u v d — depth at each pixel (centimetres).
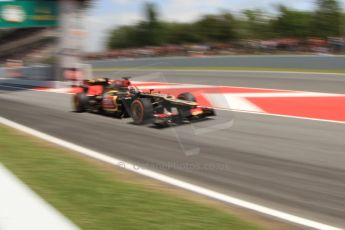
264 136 802
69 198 438
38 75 2384
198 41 6266
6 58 4772
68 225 330
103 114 1116
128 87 995
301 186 523
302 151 687
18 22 2019
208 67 2991
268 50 3350
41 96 1662
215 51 3834
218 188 525
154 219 390
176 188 520
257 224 408
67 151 704
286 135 807
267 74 2141
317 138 776
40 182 493
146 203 437
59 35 2103
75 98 1168
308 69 2350
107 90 1095
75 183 497
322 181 539
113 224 371
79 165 596
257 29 5878
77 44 2116
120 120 1009
